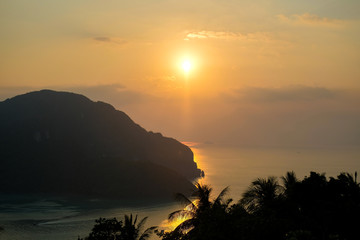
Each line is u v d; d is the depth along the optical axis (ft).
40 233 439.22
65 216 563.07
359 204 125.39
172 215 127.34
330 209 118.32
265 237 94.17
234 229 91.25
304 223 110.63
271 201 116.47
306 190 124.77
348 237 111.96
